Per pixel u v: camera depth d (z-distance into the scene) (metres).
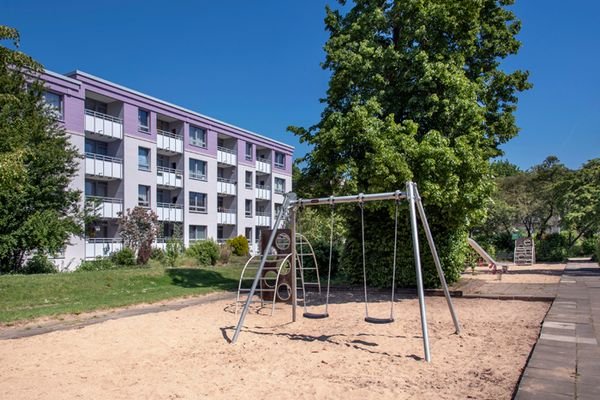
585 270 21.48
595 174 29.23
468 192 11.59
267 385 5.14
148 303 12.06
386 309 10.77
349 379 5.34
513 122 16.22
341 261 15.56
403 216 13.36
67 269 23.70
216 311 10.77
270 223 49.62
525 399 4.23
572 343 6.50
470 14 13.32
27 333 8.15
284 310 10.90
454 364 5.96
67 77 27.64
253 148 46.88
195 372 5.71
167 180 36.03
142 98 33.44
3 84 17.70
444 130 12.47
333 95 13.54
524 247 27.31
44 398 4.77
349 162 11.55
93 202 23.53
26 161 17.53
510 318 9.30
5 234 17.67
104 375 5.61
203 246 28.20
